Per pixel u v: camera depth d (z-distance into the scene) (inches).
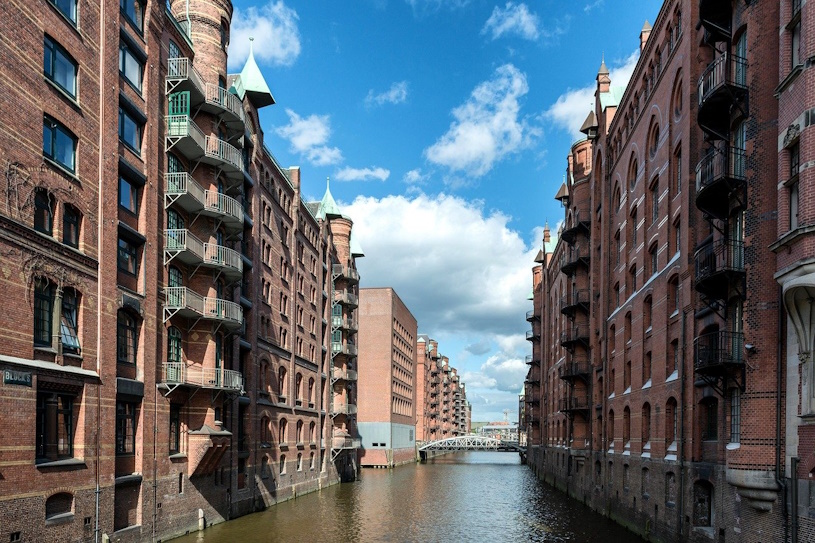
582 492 1665.8
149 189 948.0
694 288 808.9
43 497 674.2
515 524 1290.6
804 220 561.3
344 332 2422.5
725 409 743.7
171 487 981.8
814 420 564.7
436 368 5625.0
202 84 1104.2
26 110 678.5
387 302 3393.2
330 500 1667.1
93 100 808.9
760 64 667.4
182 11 1162.0
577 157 1772.9
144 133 948.0
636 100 1261.1
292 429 1701.5
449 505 1608.0
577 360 1691.7
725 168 740.7
